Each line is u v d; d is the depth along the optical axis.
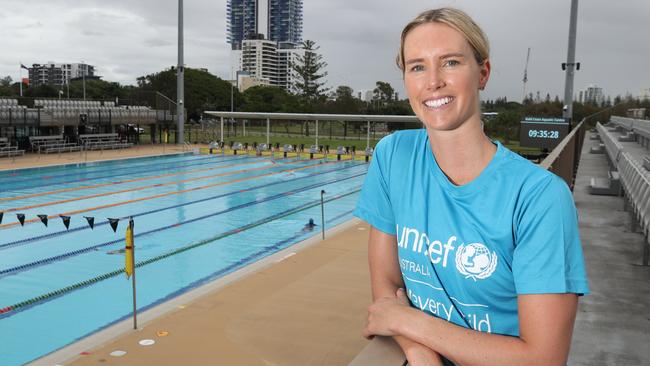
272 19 191.88
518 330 1.00
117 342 5.55
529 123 19.25
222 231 12.30
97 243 10.88
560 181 0.94
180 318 6.20
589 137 20.77
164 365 5.02
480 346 0.92
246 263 9.75
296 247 9.82
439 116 0.96
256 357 5.19
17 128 28.33
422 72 0.98
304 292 7.10
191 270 9.26
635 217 4.42
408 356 0.96
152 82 72.38
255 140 44.62
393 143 1.15
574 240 0.92
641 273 3.35
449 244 1.00
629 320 2.62
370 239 1.25
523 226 0.92
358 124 56.28
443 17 0.96
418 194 1.05
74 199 15.91
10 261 9.55
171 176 21.50
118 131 35.28
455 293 1.03
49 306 7.41
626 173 5.30
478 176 0.97
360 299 6.83
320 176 22.45
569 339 0.91
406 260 1.10
